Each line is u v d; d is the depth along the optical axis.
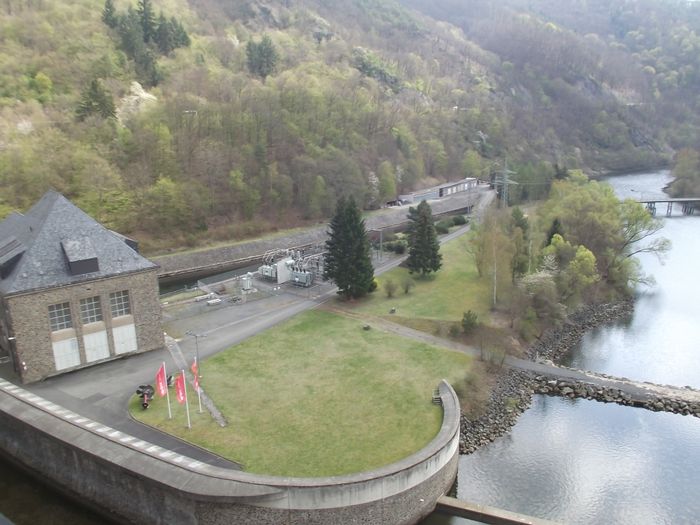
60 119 107.81
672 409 52.81
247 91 138.75
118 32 143.62
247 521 34.25
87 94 111.69
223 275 86.69
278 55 176.62
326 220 122.69
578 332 72.38
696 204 150.88
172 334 60.84
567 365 62.91
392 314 67.94
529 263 77.62
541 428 49.69
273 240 109.00
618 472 43.78
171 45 155.25
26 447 42.84
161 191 101.44
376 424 43.50
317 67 182.12
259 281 81.19
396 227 126.56
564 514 39.09
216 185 113.88
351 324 64.75
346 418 44.38
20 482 43.31
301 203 122.44
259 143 121.38
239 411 45.19
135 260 54.66
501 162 166.50
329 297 74.12
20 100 110.56
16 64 118.44
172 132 115.50
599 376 58.44
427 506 38.50
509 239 75.50
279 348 57.78
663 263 93.56
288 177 121.00
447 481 40.62
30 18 131.12
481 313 69.00
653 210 145.25
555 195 103.50
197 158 112.75
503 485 42.06
